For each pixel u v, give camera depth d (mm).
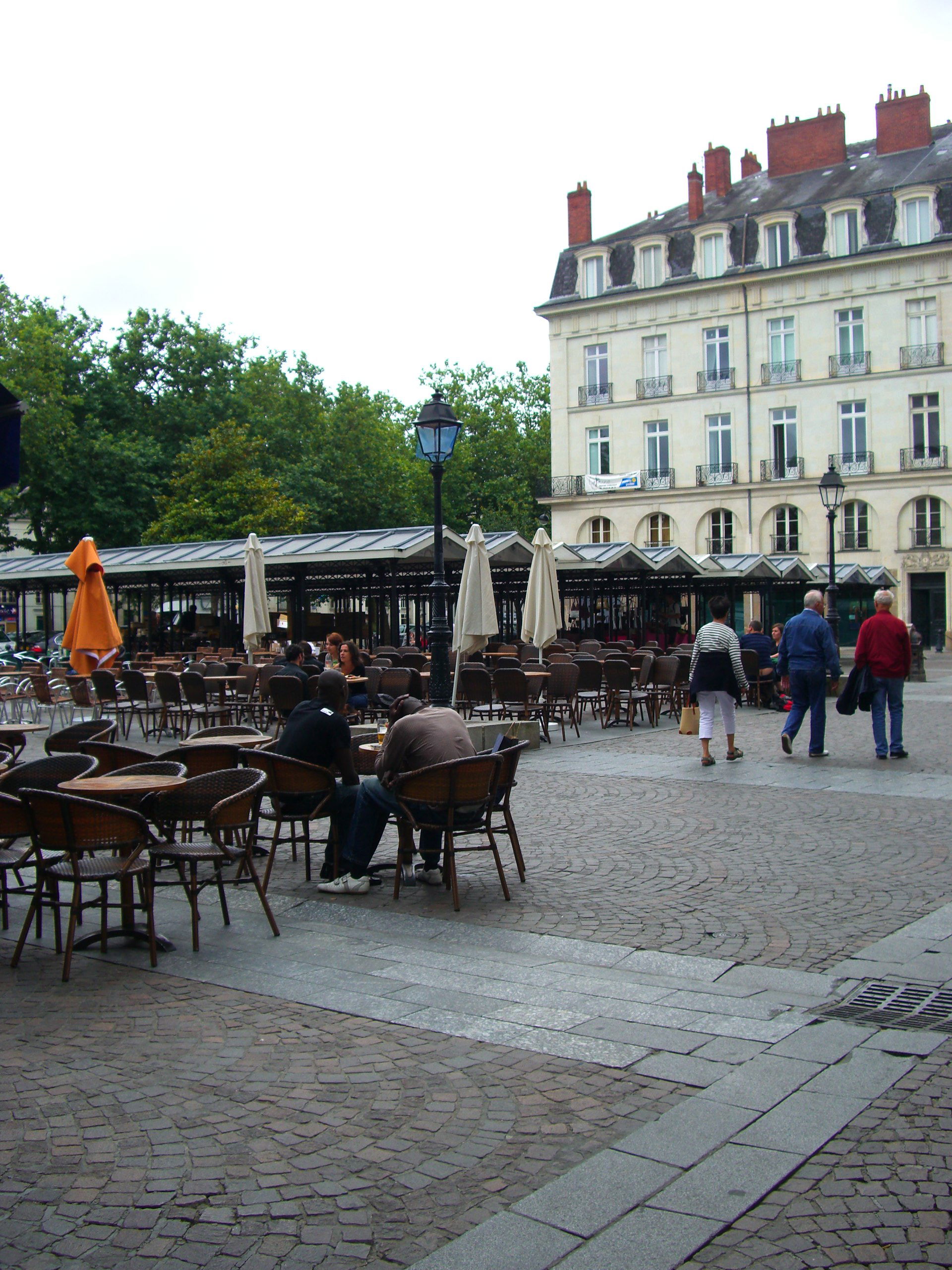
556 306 53125
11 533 59406
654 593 36375
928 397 46062
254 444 46156
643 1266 3064
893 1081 4219
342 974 5699
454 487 66500
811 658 13133
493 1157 3717
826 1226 3234
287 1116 4062
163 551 29938
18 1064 4566
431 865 7719
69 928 5770
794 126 51031
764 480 48938
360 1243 3229
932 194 45625
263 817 7438
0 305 46656
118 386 53250
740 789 11070
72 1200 3488
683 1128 3865
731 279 49000
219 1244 3234
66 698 19969
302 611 27422
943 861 7918
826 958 5793
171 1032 4918
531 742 14586
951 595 45781
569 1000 5230
